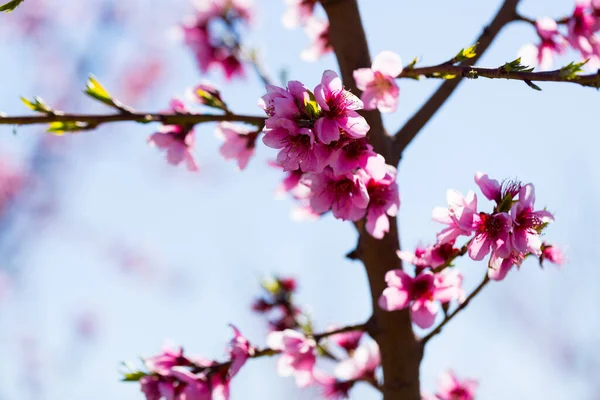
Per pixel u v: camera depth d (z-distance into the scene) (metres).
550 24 1.32
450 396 1.38
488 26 1.32
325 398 1.36
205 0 1.47
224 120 1.30
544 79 1.18
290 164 1.18
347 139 1.18
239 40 1.46
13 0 1.24
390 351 1.27
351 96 1.18
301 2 1.42
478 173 1.21
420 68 1.23
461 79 1.30
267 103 1.18
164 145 1.33
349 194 1.22
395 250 1.27
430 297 1.24
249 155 1.35
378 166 1.20
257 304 1.43
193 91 1.32
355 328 1.28
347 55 1.29
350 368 1.36
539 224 1.20
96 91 1.28
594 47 1.32
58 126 1.29
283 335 1.28
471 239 1.20
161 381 1.27
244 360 1.27
